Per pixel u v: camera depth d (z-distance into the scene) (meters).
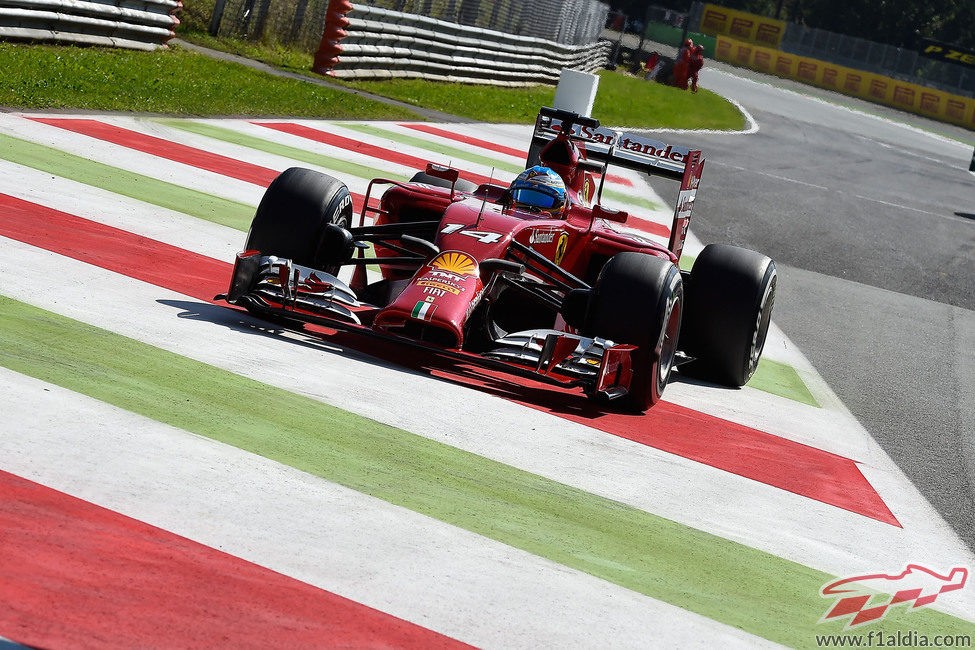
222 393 18.02
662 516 16.98
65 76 48.38
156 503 13.80
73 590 11.54
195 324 21.53
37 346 18.34
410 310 20.09
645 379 21.34
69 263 23.84
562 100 75.06
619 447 19.78
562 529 15.69
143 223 29.33
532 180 25.05
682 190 28.28
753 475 20.00
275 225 22.52
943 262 58.66
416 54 87.44
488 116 80.69
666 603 14.09
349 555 13.53
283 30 83.38
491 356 21.34
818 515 18.61
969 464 23.92
